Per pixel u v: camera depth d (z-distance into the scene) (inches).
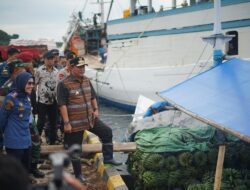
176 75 670.5
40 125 342.3
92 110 267.6
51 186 56.3
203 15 631.8
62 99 253.3
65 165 59.1
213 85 290.2
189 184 279.3
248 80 283.3
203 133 305.0
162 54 713.0
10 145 220.2
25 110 223.1
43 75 336.8
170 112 353.1
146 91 735.7
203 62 626.8
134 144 305.9
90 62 1112.2
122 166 332.5
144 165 284.7
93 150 308.8
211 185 263.1
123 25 801.6
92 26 1255.5
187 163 284.4
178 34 677.3
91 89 274.2
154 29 721.6
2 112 219.1
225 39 361.1
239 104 248.7
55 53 339.3
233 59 331.0
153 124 345.7
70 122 258.2
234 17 590.9
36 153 273.0
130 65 792.9
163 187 284.5
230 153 295.0
